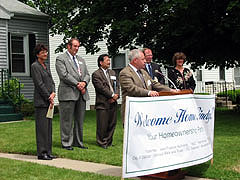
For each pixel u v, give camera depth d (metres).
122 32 14.45
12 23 18.12
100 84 8.66
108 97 8.63
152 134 5.26
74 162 7.07
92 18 15.58
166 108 5.46
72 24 17.03
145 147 5.17
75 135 8.54
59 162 7.09
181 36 15.09
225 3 13.40
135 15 15.70
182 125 5.69
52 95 7.45
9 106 15.25
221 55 15.20
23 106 15.62
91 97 24.25
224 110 17.94
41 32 19.25
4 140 9.45
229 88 26.48
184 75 8.59
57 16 17.70
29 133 10.63
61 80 8.36
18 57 18.25
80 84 8.34
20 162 6.89
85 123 13.13
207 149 6.18
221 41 14.84
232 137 9.30
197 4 13.30
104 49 23.59
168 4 13.55
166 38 15.48
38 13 19.17
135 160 5.06
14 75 17.89
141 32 15.99
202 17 13.89
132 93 6.00
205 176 5.82
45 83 7.48
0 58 17.00
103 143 8.55
